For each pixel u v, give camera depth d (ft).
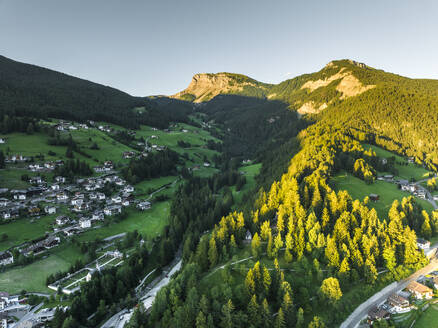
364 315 262.67
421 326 253.44
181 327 249.14
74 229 442.91
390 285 301.43
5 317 277.64
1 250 378.32
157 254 417.49
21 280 337.11
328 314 259.19
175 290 284.00
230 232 364.17
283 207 400.06
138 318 276.41
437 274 318.86
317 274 292.81
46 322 277.44
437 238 398.01
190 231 442.50
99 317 297.12
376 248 316.60
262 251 335.06
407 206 419.74
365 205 431.43
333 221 374.02
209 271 318.24
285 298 247.70
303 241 320.70
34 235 421.18
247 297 261.85
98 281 329.93
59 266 369.09
